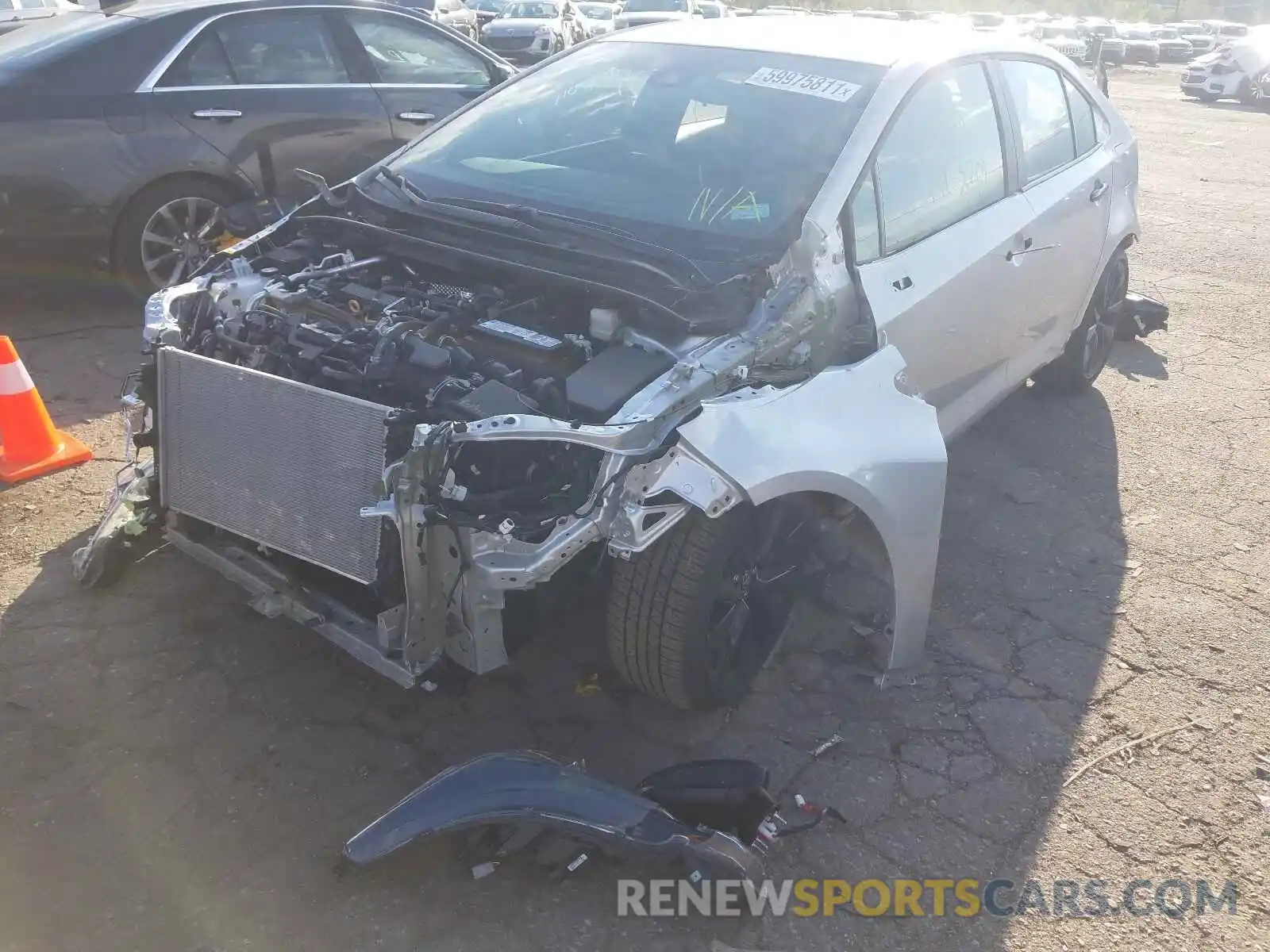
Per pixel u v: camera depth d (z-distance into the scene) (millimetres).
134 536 3523
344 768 2914
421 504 2541
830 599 3729
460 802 2529
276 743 2984
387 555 2699
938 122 3775
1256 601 3922
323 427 2738
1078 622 3746
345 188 3818
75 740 2945
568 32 19656
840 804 2879
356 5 6609
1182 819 2906
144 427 3277
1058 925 2562
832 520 3076
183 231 6102
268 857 2627
